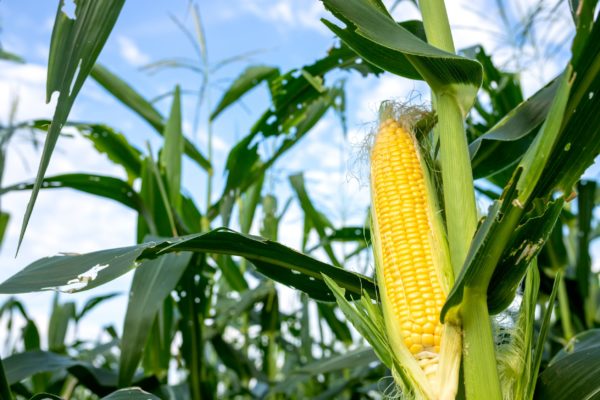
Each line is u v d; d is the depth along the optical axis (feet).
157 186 11.73
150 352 11.53
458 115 5.19
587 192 11.91
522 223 4.66
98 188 10.96
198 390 10.55
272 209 15.11
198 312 10.66
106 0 4.44
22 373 8.49
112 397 5.41
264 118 11.28
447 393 4.62
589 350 5.49
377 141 5.99
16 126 12.16
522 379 5.04
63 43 4.44
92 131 12.76
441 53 4.74
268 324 14.69
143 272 8.89
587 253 11.94
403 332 5.01
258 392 15.38
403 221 5.34
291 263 5.93
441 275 5.10
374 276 5.72
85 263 5.15
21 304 13.11
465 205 4.93
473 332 4.60
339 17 5.24
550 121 4.20
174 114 12.69
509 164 8.13
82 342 15.12
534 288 5.21
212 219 12.78
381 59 5.69
